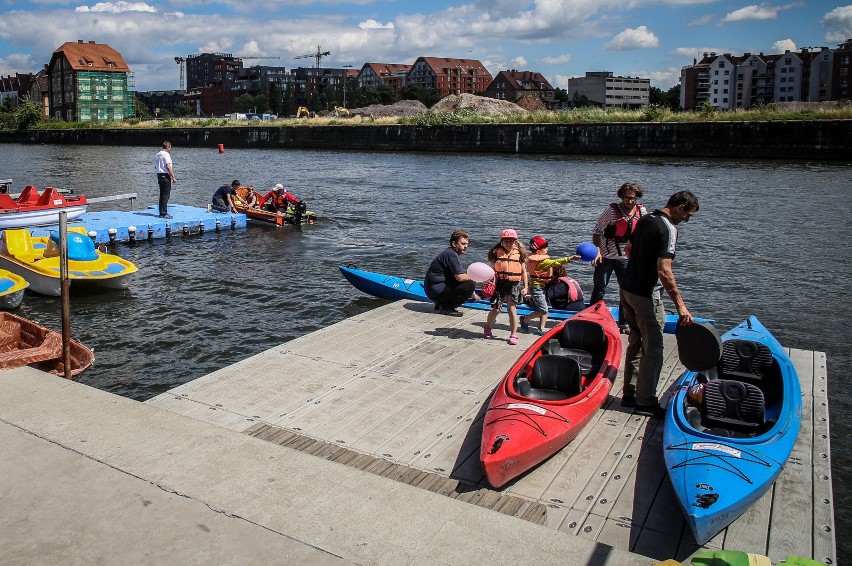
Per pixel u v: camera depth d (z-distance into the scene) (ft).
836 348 38.83
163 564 13.58
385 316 35.99
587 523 17.75
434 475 19.60
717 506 16.51
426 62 622.95
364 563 13.73
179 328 41.39
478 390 25.91
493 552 14.19
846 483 24.40
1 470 16.92
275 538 14.47
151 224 67.41
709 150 165.78
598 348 26.43
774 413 22.50
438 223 78.07
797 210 83.92
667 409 22.00
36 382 22.47
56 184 119.96
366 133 227.40
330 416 23.67
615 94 653.71
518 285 30.94
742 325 29.45
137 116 495.00
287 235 71.15
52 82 451.94
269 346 38.65
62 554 13.83
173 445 18.42
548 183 116.26
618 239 31.24
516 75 621.31
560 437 20.33
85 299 47.06
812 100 481.87
